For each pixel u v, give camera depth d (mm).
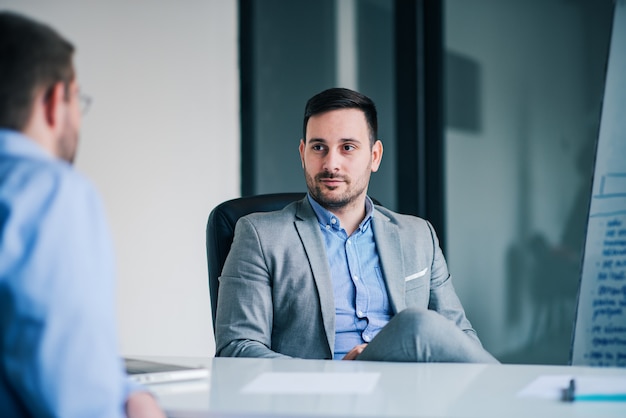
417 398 1137
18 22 919
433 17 3812
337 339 2086
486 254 3734
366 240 2205
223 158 4117
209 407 1093
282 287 2084
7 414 832
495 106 3705
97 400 810
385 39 3889
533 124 3635
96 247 854
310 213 2184
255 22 4176
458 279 3787
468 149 3762
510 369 1414
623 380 1171
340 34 3984
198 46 4020
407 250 2223
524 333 3666
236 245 2145
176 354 3883
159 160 3844
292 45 4094
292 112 4086
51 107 931
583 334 2693
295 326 2066
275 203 2350
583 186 3547
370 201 2260
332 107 2172
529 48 3637
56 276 802
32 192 833
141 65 3793
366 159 2205
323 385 1257
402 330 1537
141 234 3748
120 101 3719
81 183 871
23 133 913
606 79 2855
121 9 3740
